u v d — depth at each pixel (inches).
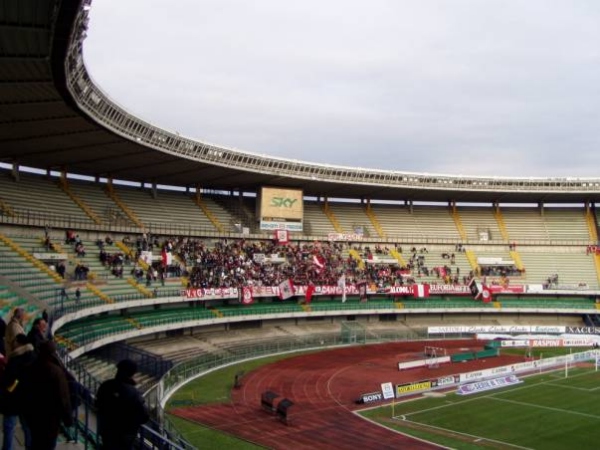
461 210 4045.3
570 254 3710.6
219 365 2368.4
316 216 3757.4
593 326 3331.7
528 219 3951.8
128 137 2230.6
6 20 1163.9
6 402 438.0
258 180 3280.0
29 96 1656.0
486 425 1620.3
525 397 1952.5
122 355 2110.0
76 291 2066.9
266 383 2097.7
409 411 1761.8
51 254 2301.9
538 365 2436.0
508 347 2940.5
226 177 3166.8
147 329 2352.4
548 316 3484.3
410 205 3996.1
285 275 3169.3
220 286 2829.7
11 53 1320.1
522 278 3558.1
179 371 2004.2
